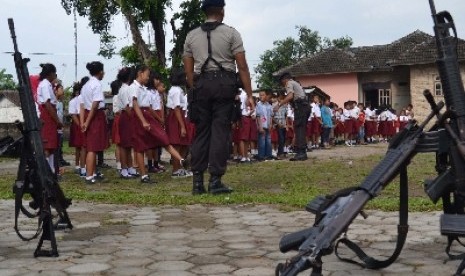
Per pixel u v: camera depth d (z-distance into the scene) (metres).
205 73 7.37
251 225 5.39
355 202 3.00
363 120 25.95
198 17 22.05
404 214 3.60
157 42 23.45
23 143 4.41
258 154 14.23
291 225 5.36
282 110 15.31
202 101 7.38
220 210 6.25
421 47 37.75
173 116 10.17
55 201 4.43
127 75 9.82
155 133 9.19
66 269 3.96
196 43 7.46
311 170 10.75
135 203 6.84
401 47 41.19
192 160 7.54
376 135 27.38
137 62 23.31
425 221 5.37
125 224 5.54
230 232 5.09
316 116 19.31
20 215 6.17
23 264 4.11
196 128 7.54
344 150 19.12
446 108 3.43
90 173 9.20
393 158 3.26
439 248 4.37
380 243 4.57
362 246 4.48
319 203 3.26
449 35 3.54
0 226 5.55
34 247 4.64
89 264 4.08
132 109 9.12
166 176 10.16
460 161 3.35
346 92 41.72
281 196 6.96
